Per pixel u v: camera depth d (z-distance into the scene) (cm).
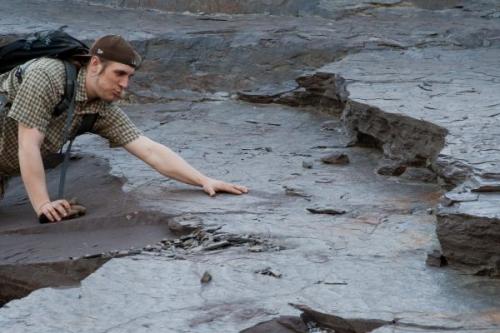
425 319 555
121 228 772
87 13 1490
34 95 767
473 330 540
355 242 693
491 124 840
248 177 881
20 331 554
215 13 1506
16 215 839
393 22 1420
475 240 618
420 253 665
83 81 783
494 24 1375
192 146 1016
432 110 906
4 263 717
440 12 1467
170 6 1523
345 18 1452
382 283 611
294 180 870
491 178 680
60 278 709
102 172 922
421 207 776
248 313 571
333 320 564
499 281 611
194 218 750
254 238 705
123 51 772
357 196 813
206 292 604
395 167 879
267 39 1297
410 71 1117
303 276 626
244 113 1183
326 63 1261
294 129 1098
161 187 848
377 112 931
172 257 675
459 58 1199
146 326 557
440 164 739
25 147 777
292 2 1482
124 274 636
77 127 805
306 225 732
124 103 1282
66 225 776
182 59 1305
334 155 930
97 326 559
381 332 541
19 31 1328
